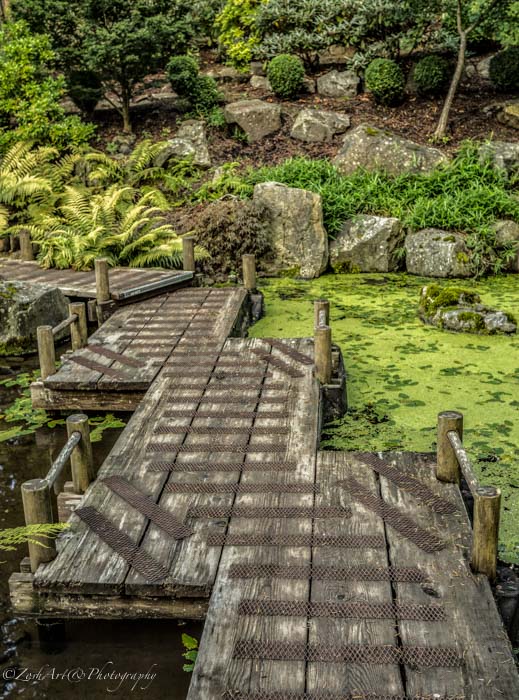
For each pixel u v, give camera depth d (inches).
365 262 438.6
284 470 188.7
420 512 168.2
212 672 122.9
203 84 559.2
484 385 265.1
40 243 434.3
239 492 178.2
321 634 130.4
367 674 121.6
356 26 538.3
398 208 445.1
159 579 146.7
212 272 425.7
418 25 522.6
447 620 133.1
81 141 521.3
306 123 523.5
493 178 456.4
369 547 155.0
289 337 325.1
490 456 213.0
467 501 192.2
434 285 352.2
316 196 431.8
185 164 514.0
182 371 260.8
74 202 463.2
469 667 122.3
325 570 147.6
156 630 151.7
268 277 435.8
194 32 560.7
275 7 547.2
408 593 140.6
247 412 223.6
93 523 166.9
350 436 229.0
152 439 207.9
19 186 469.4
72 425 180.9
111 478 186.1
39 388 259.6
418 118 526.0
